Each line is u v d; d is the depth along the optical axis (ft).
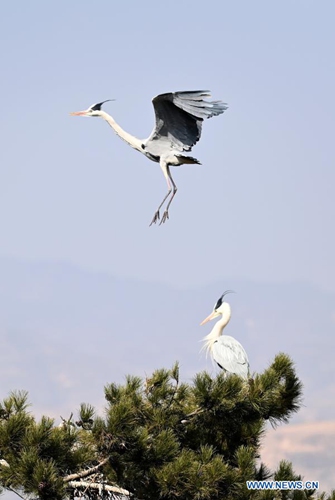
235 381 52.34
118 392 51.83
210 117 53.83
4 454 49.06
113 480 50.70
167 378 53.21
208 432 55.11
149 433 51.55
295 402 55.01
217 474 49.62
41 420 48.73
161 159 57.52
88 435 49.90
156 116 56.54
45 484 46.75
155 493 50.26
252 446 55.47
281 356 55.01
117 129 59.57
